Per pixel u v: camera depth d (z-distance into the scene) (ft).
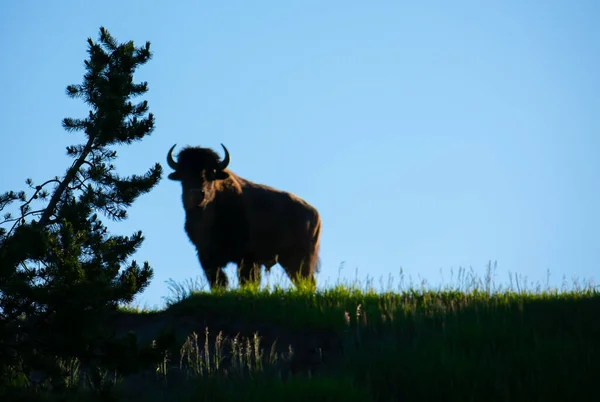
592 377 115.34
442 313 142.00
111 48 151.23
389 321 141.18
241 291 159.22
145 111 148.15
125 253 138.82
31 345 111.75
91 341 111.45
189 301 155.02
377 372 122.62
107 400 115.14
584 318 140.15
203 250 199.62
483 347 128.26
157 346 116.67
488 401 112.47
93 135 141.28
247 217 207.00
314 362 131.44
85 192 139.03
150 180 143.74
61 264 114.01
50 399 113.19
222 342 139.03
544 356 122.62
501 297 152.35
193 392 122.52
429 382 117.60
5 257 107.96
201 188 192.03
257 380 122.31
